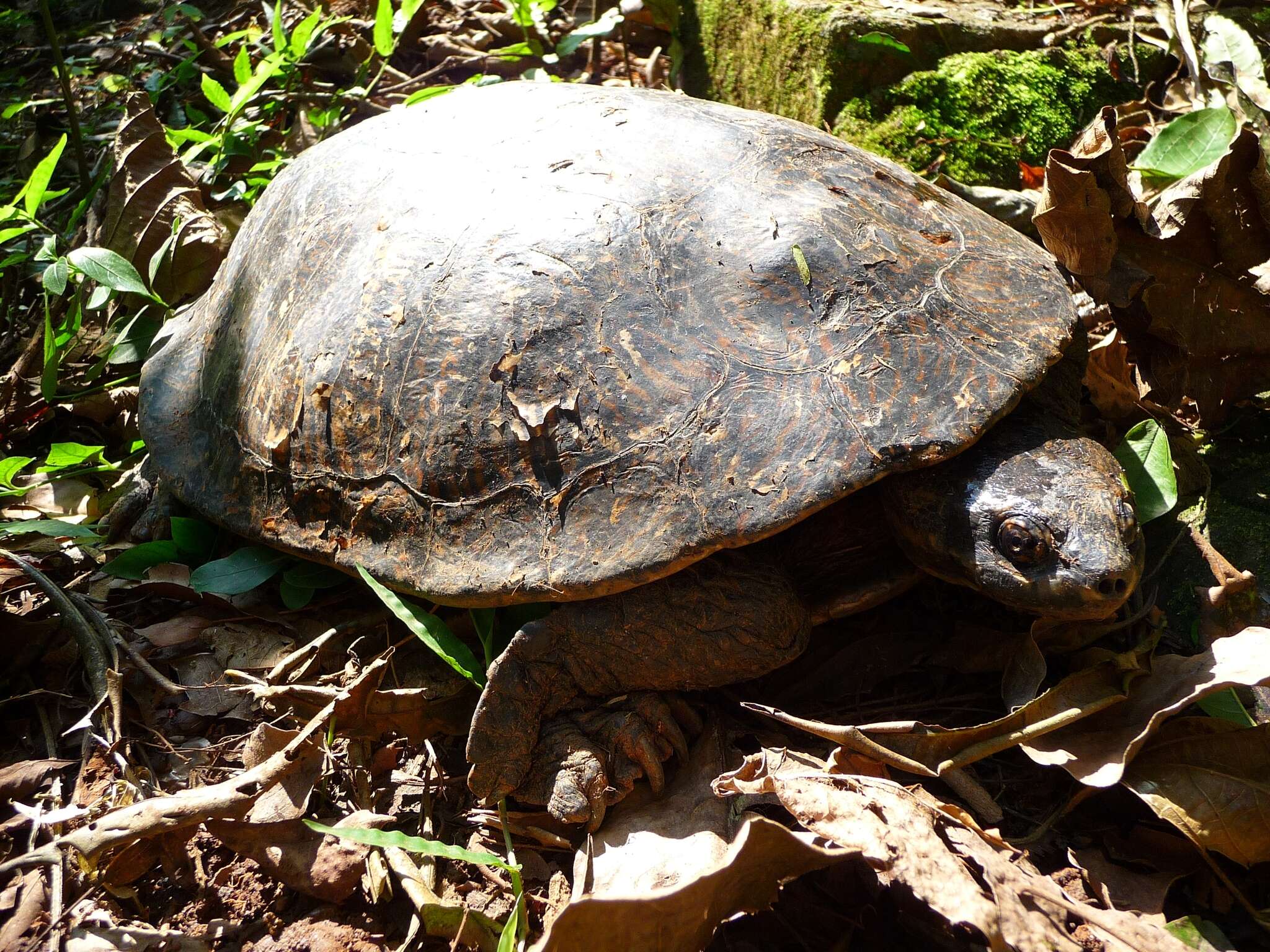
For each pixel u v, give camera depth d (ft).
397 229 1.40
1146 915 1.17
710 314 1.28
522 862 1.27
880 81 1.95
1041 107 1.92
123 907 1.26
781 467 1.22
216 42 2.52
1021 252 1.41
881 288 1.29
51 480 1.72
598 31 2.17
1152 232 1.43
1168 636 1.38
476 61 2.37
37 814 1.28
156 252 1.94
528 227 1.34
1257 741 1.20
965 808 1.25
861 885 1.20
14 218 2.14
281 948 1.22
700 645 1.27
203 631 1.50
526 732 1.27
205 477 1.52
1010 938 1.08
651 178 1.36
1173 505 1.37
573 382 1.27
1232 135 1.63
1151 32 1.99
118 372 1.93
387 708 1.33
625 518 1.24
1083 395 1.56
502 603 1.27
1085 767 1.21
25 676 1.47
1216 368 1.50
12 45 2.89
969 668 1.34
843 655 1.38
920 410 1.24
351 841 1.24
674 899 1.09
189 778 1.36
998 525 1.26
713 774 1.27
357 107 2.30
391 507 1.34
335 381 1.38
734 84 2.16
